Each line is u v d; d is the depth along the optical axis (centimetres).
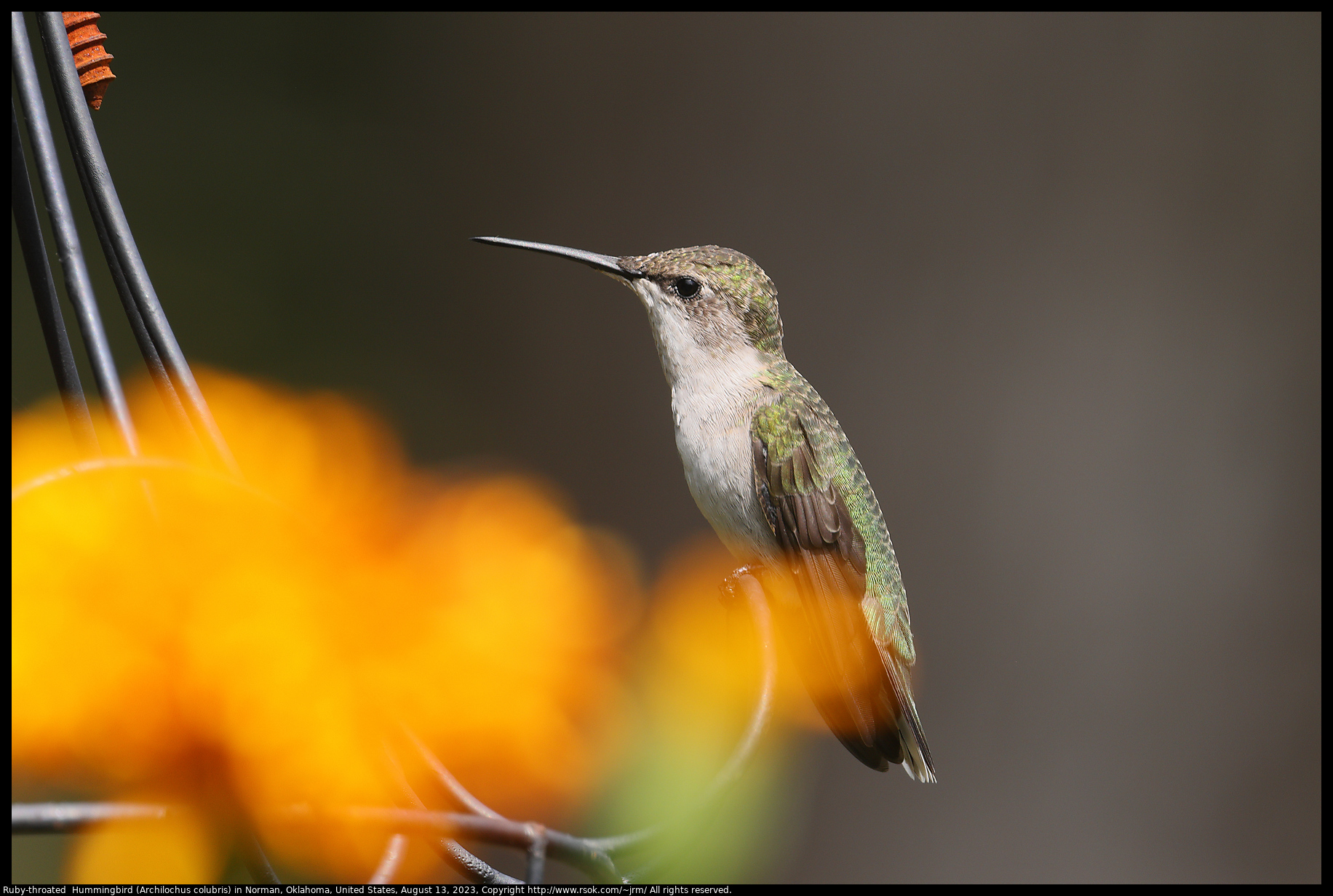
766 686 336
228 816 188
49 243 465
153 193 1262
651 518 1164
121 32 1290
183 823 190
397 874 274
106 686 174
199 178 1274
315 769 191
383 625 208
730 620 438
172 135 1281
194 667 178
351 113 1299
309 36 1313
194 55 1305
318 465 284
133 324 371
